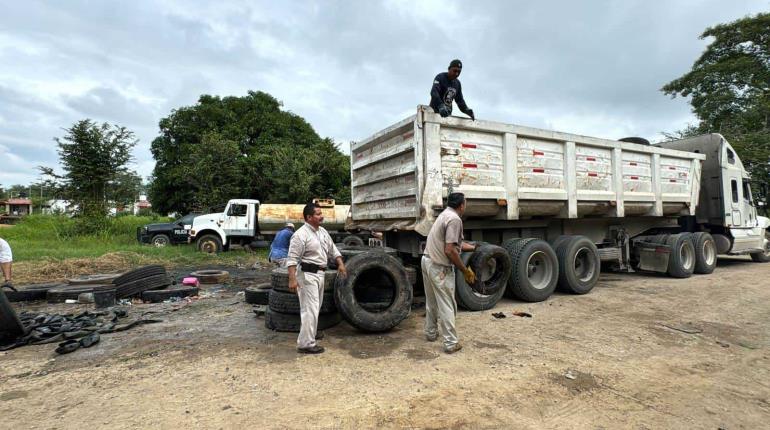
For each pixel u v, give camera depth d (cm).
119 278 758
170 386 360
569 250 759
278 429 284
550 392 346
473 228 726
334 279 538
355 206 853
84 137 2089
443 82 653
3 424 294
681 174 988
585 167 792
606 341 488
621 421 299
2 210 5959
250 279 1065
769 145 1981
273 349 461
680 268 941
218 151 2319
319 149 2575
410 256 735
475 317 605
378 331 526
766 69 2430
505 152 683
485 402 326
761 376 385
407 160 645
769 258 1274
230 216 1706
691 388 357
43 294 773
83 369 405
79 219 2098
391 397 335
